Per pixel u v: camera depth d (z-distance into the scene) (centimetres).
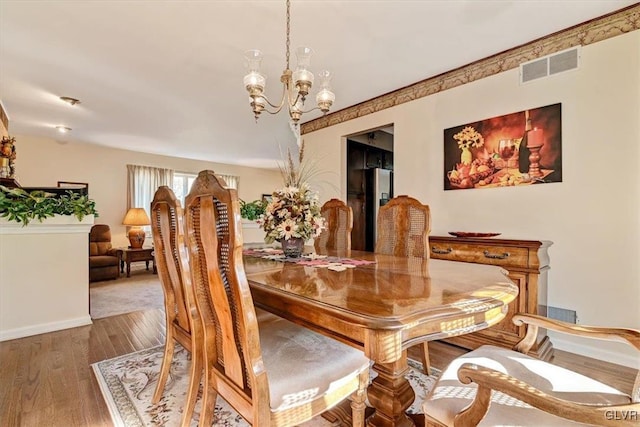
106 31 235
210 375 122
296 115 209
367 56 277
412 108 341
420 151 333
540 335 222
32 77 313
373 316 89
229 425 152
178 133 526
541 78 252
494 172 279
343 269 162
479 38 250
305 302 107
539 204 254
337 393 114
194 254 119
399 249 226
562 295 241
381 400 145
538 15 221
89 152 606
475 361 116
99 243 543
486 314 107
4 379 194
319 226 204
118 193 639
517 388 76
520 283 221
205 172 105
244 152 675
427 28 235
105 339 262
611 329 107
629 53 214
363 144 495
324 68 299
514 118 266
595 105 228
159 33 238
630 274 214
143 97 367
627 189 215
